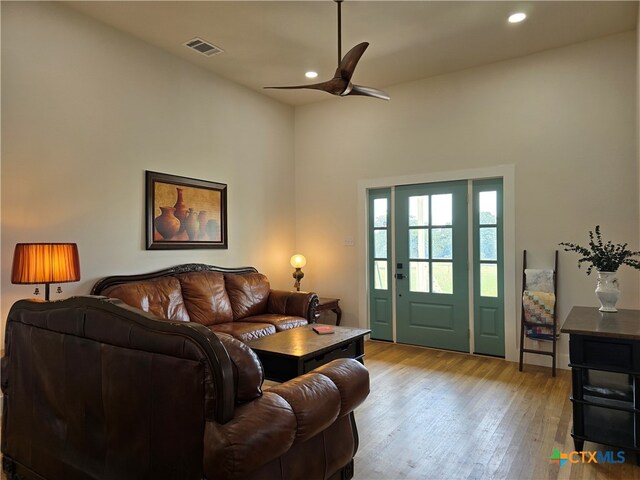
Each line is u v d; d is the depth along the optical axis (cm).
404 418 298
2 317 303
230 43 407
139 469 164
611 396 243
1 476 233
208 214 464
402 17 360
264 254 540
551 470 230
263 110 544
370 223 543
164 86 421
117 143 379
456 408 316
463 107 471
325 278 568
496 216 460
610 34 394
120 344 169
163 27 377
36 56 323
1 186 303
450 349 487
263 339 319
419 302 507
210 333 151
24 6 316
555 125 421
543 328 417
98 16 358
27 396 216
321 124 573
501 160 448
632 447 232
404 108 509
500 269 457
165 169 421
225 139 489
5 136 305
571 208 413
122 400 169
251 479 149
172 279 399
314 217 577
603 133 399
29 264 277
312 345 299
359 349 349
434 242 497
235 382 151
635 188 385
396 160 515
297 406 165
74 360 189
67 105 343
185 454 150
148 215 403
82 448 187
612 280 309
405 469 232
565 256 416
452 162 477
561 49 418
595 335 238
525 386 364
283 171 574
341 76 317
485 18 362
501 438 267
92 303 183
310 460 178
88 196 357
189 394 147
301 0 333
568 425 285
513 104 443
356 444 211
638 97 353
